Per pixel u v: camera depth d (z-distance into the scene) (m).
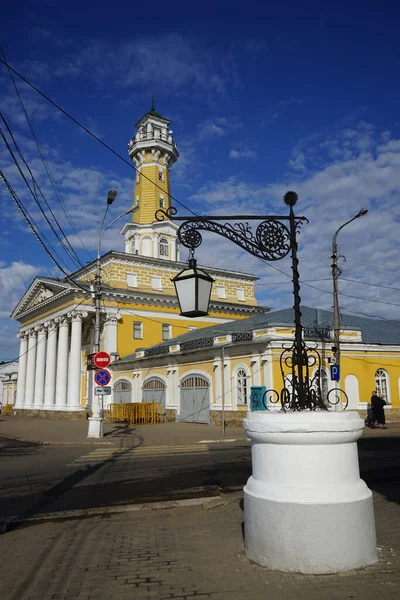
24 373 48.53
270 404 20.53
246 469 10.33
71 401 36.56
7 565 4.54
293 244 4.91
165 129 47.19
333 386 22.39
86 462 12.02
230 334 23.92
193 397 26.33
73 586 3.94
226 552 4.59
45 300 41.66
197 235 4.90
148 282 41.44
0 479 9.80
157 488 8.46
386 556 4.24
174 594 3.67
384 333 27.27
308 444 4.04
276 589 3.63
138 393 32.03
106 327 38.34
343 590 3.56
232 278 47.78
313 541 3.87
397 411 24.38
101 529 5.76
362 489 4.14
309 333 22.38
